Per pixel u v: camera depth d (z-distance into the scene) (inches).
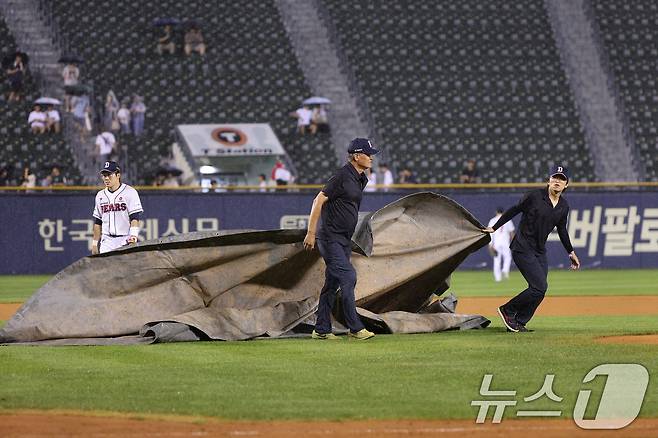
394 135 4397.1
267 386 966.4
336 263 1336.1
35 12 4542.3
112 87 4360.2
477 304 2156.7
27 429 770.2
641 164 4365.2
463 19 4879.4
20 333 1323.8
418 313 1547.7
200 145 4052.7
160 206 3189.0
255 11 4773.6
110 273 1386.6
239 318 1397.6
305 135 4301.2
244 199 3228.3
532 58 4749.0
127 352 1232.8
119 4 4655.5
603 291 2518.5
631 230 3412.9
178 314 1390.3
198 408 855.7
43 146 3988.7
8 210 3189.0
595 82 4662.9
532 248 1432.1
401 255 1501.0
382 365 1101.7
